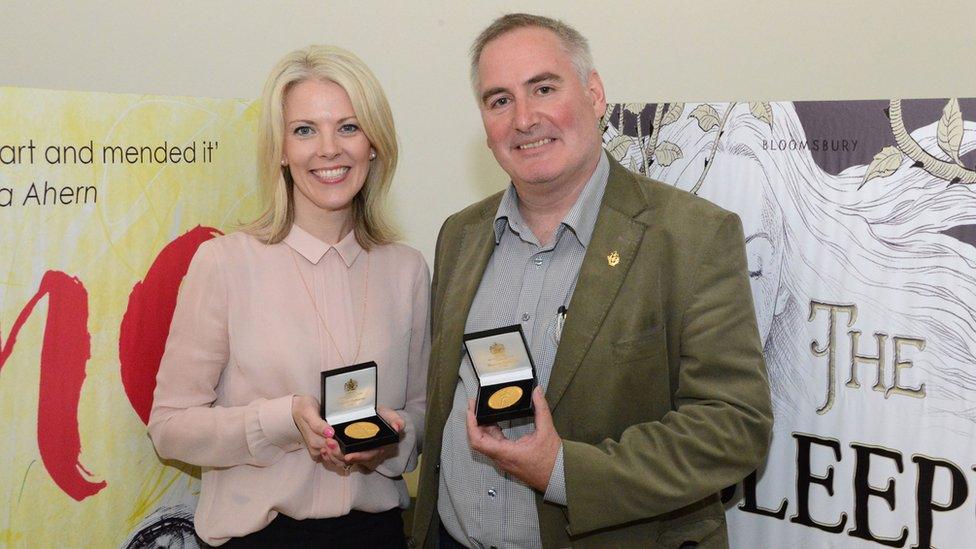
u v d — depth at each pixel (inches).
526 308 69.7
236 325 70.1
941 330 69.7
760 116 77.1
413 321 79.2
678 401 65.4
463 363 72.0
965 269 68.3
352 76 70.6
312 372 70.9
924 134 69.4
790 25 117.0
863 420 74.1
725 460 60.7
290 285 72.1
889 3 114.1
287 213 73.6
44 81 129.1
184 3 124.6
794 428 77.6
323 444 64.7
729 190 79.4
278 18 124.3
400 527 77.4
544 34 67.9
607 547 65.0
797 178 75.9
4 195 64.5
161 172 76.7
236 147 84.0
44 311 67.9
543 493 61.7
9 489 66.6
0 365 65.2
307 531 70.3
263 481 69.6
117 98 72.3
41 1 126.7
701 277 63.4
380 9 123.6
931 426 70.7
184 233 79.4
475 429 59.9
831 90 117.6
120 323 74.0
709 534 66.9
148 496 78.2
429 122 127.1
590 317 65.2
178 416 69.2
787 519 78.6
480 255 74.4
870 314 73.0
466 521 69.4
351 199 73.0
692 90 121.1
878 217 72.0
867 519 74.4
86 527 72.8
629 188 69.2
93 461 72.9
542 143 66.6
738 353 62.2
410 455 76.4
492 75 68.1
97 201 71.2
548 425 61.0
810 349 76.3
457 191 129.1
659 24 120.0
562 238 69.8
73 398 70.8
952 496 70.2
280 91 70.2
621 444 61.6
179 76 127.0
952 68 113.9
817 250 75.3
